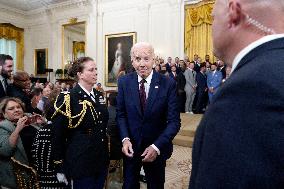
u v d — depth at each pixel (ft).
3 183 7.27
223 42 2.14
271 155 1.53
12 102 8.07
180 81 28.71
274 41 1.84
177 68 29.68
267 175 1.52
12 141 7.24
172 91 6.63
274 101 1.58
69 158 6.64
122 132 6.59
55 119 6.61
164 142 6.17
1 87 10.54
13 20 45.44
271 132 1.55
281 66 1.68
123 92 6.87
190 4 32.17
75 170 6.56
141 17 36.14
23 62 47.01
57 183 7.22
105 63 39.65
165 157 6.64
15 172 6.78
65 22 43.57
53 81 45.01
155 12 35.12
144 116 6.52
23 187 6.69
